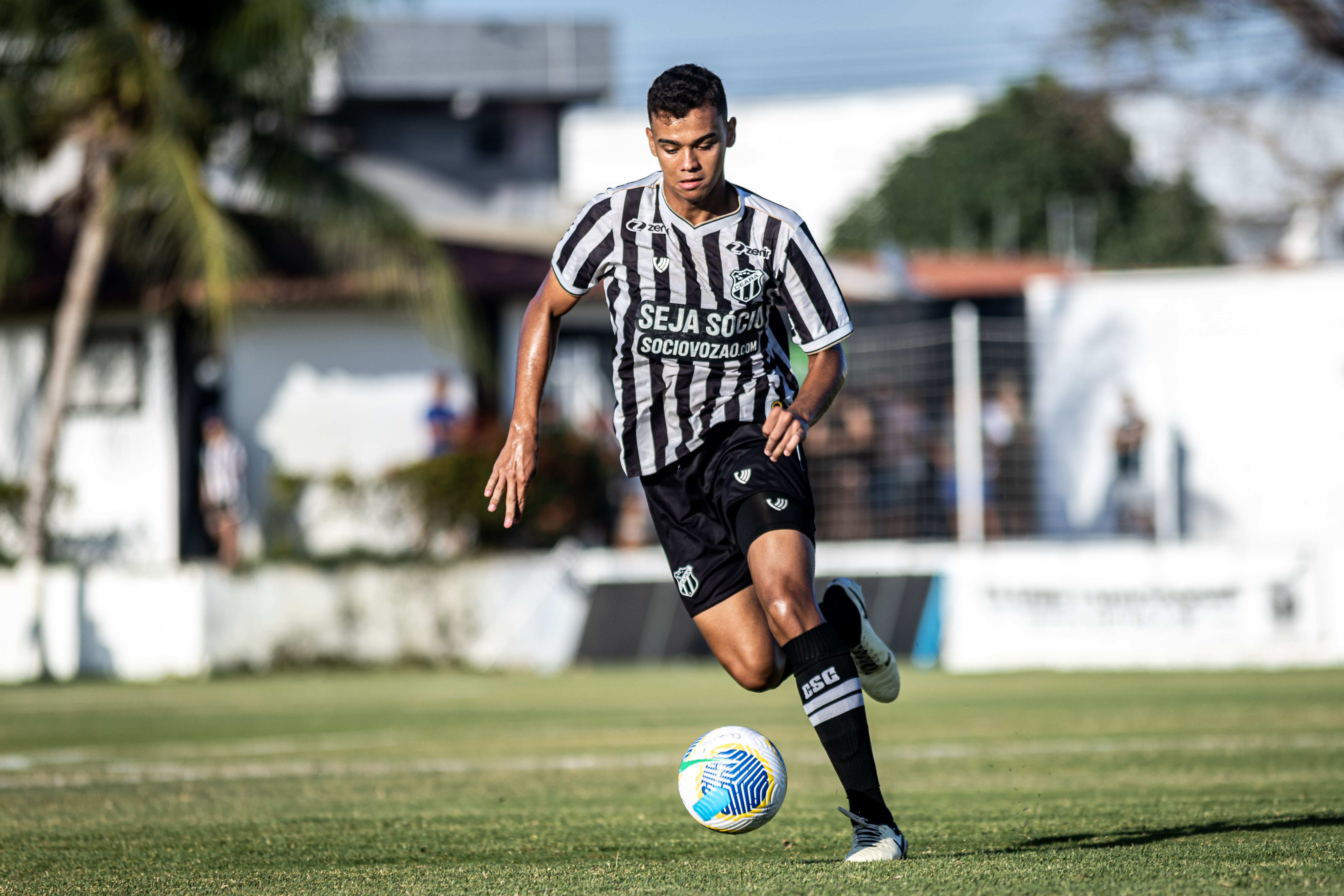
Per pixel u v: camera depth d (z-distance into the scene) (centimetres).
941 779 2406
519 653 6200
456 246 8106
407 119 13925
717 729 1528
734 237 1559
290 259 7625
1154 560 5472
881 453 6162
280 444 7531
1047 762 2617
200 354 7681
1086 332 6875
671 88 1485
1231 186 13038
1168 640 5453
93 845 1762
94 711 4419
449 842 1745
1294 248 13350
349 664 6319
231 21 6606
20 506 7375
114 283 7500
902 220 16438
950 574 5647
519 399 1608
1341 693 4147
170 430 7481
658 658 5953
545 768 2680
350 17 6700
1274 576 5409
